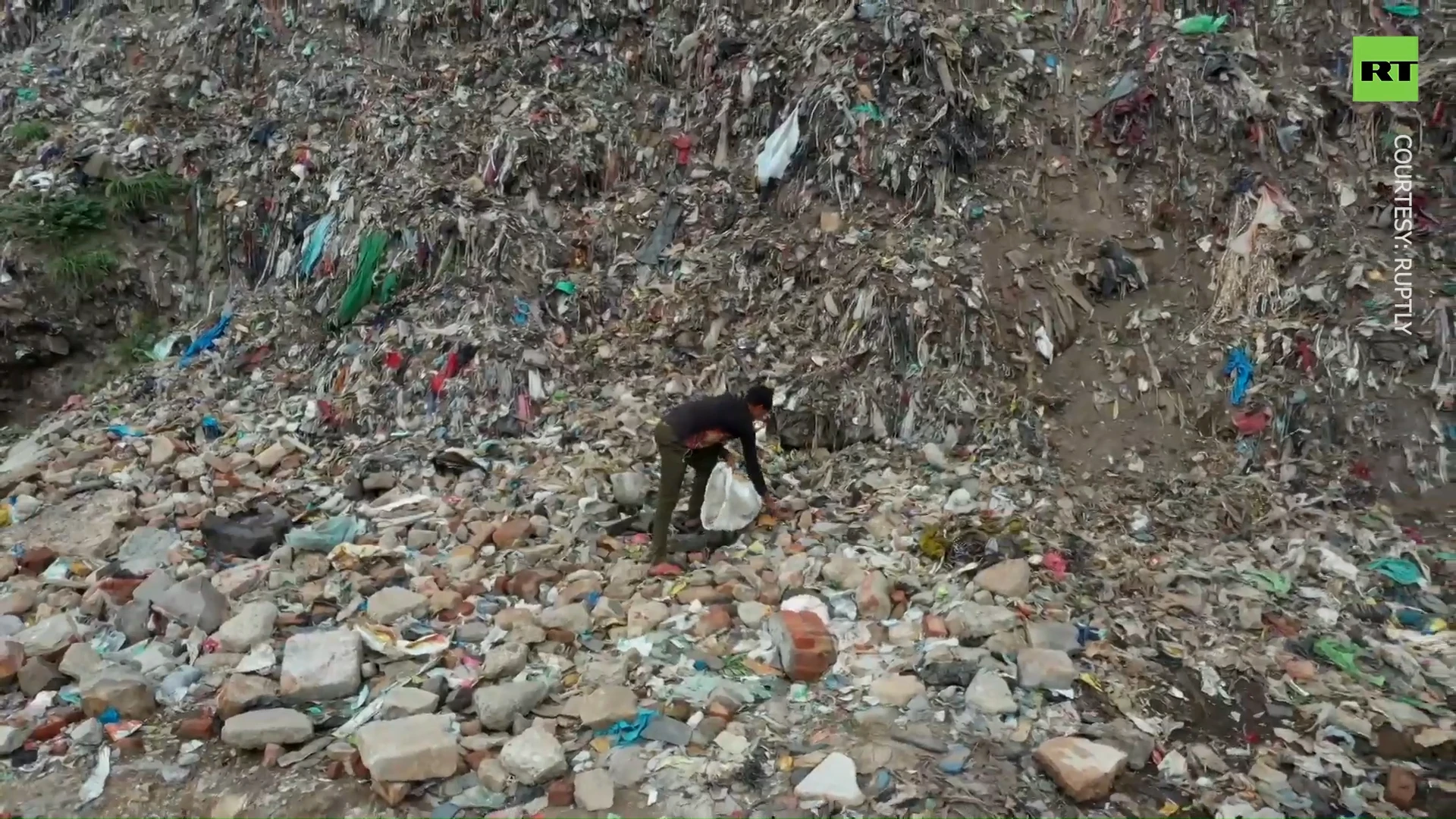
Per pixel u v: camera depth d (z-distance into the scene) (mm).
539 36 9406
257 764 3410
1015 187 7453
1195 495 5613
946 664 3834
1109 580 4660
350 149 8609
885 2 8211
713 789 3242
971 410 6297
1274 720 3699
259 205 8453
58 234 8086
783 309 7203
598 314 7598
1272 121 7152
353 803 3211
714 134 8609
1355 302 6266
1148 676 3934
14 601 4379
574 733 3537
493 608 4434
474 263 7660
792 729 3570
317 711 3684
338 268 7898
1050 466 5984
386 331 7277
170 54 9914
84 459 6164
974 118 7664
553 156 8438
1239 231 6824
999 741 3482
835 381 6531
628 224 8234
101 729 3566
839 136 7676
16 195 8375
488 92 9055
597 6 9438
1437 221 6574
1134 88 7527
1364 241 6566
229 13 9859
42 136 9125
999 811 3131
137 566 4773
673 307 7445
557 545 4977
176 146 8875
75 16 10984
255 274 8414
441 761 3271
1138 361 6504
